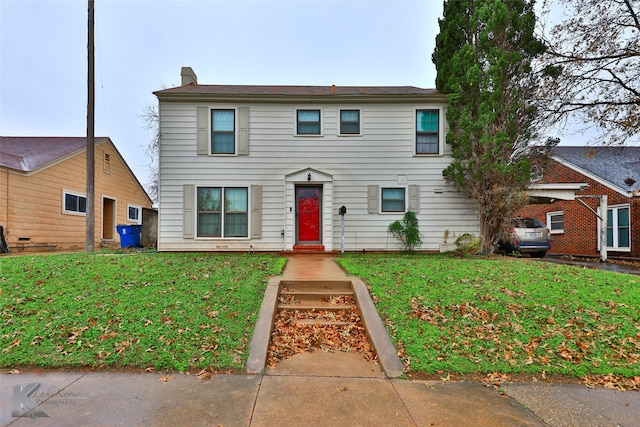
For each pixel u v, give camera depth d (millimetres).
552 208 15984
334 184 11508
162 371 3686
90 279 6090
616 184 13094
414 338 4410
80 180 15625
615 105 10617
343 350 4383
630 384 3549
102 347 4023
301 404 3115
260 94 11219
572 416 2992
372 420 2881
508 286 6141
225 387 3400
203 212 11406
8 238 12008
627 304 5352
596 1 10000
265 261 8289
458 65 10102
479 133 9812
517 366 3855
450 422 2873
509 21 9594
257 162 11438
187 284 5992
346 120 11625
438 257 10031
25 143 16188
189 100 11273
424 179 11539
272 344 4461
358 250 11445
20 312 4734
